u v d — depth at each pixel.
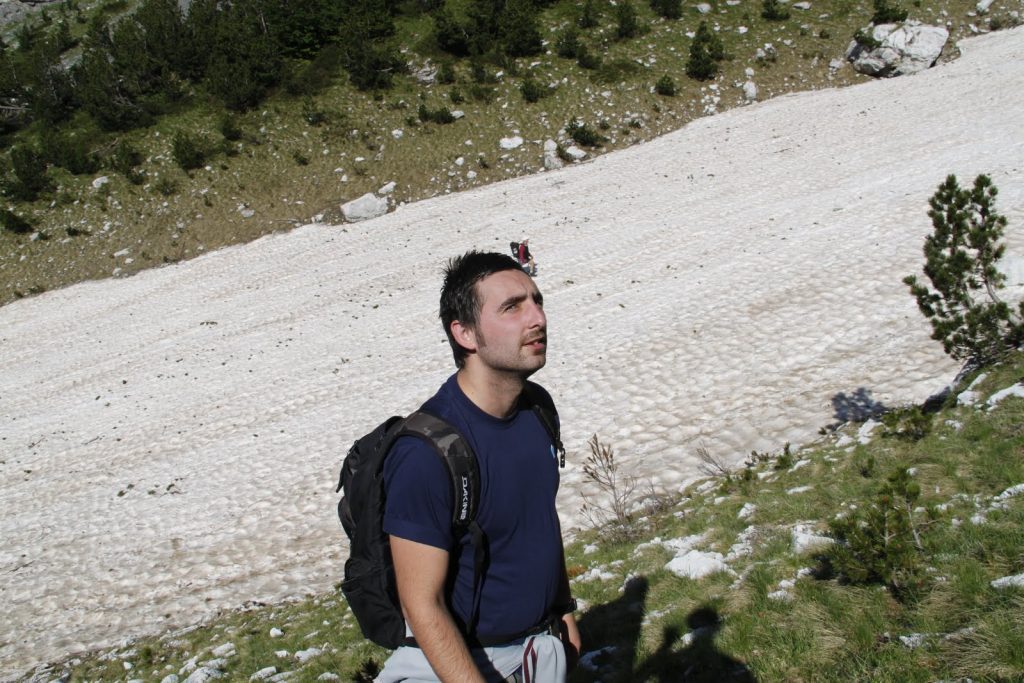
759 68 47.00
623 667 5.58
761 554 6.83
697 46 46.22
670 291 24.62
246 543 15.62
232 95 46.00
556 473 2.63
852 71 46.28
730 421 15.37
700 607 6.04
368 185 41.97
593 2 53.75
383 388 22.70
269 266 36.50
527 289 2.38
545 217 35.97
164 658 11.55
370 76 47.09
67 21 67.06
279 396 23.94
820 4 52.09
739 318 20.91
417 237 36.66
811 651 4.65
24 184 42.41
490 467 2.35
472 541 2.35
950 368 14.79
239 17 52.25
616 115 44.53
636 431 16.33
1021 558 4.73
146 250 39.41
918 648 4.12
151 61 48.41
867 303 19.69
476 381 2.42
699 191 35.22
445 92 46.78
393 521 2.22
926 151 33.19
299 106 46.56
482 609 2.45
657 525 10.15
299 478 18.02
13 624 14.59
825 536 6.70
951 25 48.34
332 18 50.41
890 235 24.22
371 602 2.38
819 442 12.38
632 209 34.78
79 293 37.28
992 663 3.71
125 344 31.34
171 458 21.20
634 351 20.53
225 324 31.34
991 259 11.16
